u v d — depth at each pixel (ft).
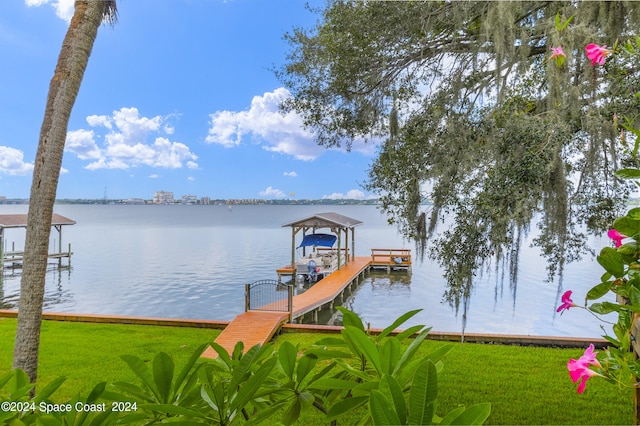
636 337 4.24
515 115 13.12
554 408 14.64
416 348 4.16
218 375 4.93
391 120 18.02
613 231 4.49
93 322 29.73
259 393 4.54
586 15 13.29
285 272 64.59
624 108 12.28
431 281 67.36
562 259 13.64
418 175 15.14
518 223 12.69
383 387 2.94
